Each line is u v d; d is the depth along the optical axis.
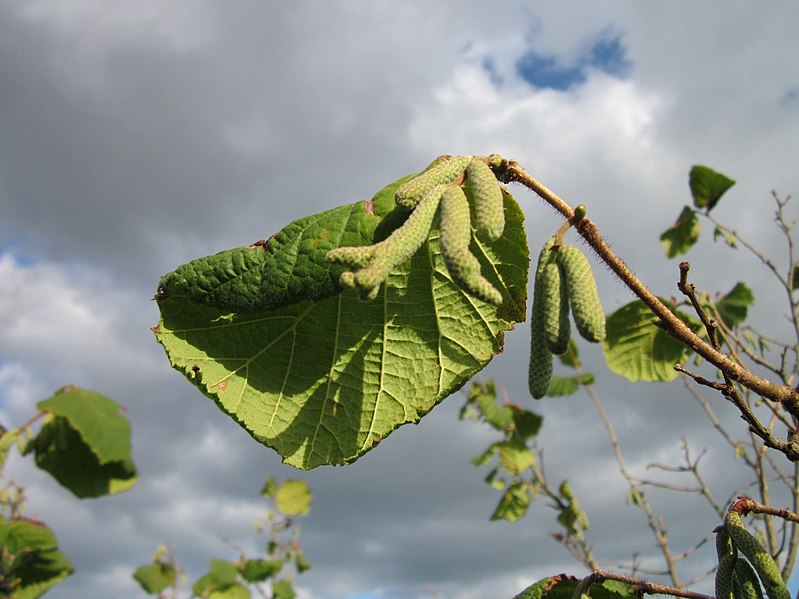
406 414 0.20
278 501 0.79
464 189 0.18
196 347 0.19
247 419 0.20
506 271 0.19
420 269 0.19
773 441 0.15
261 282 0.18
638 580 0.18
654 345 0.44
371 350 0.20
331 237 0.18
